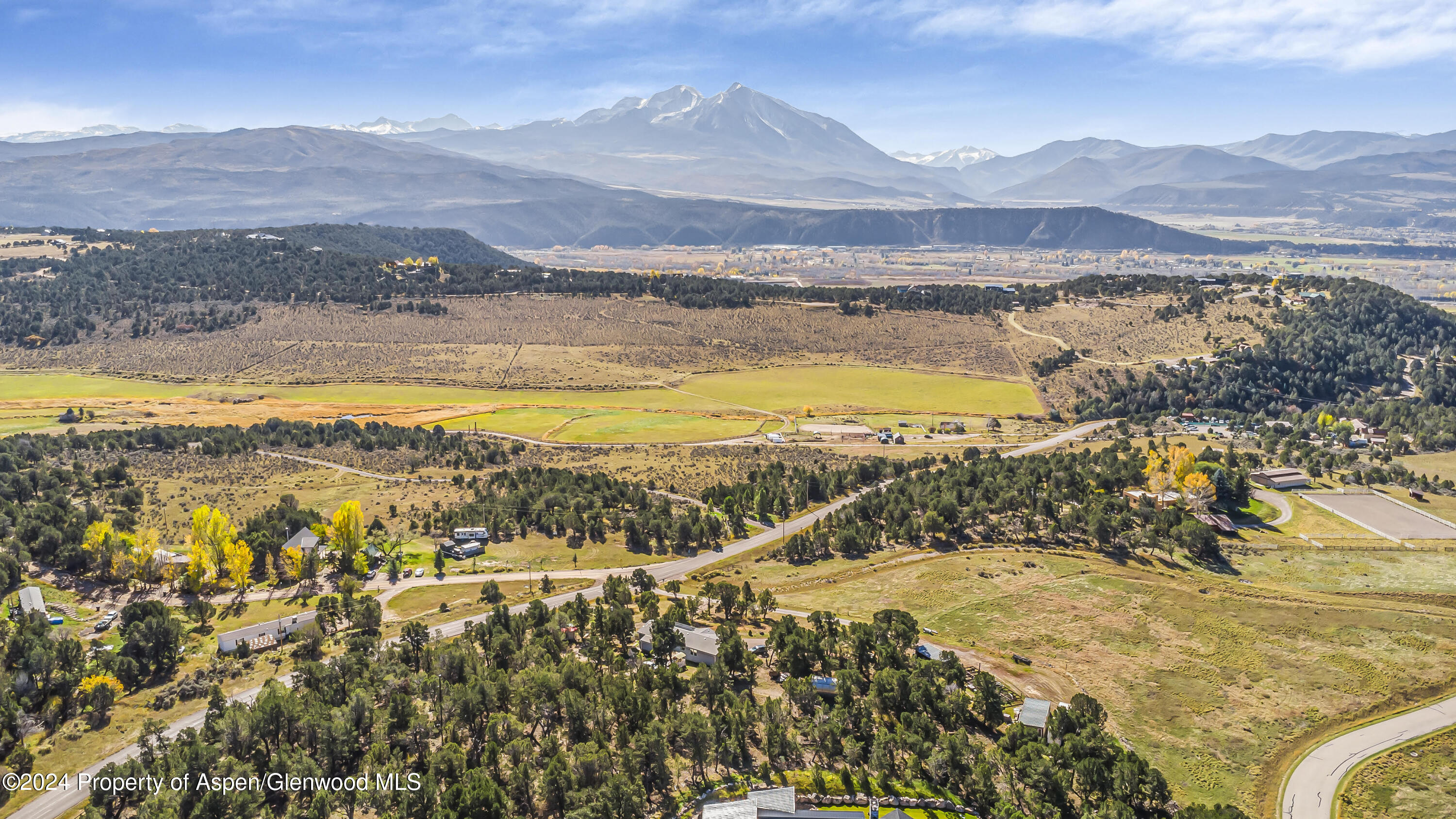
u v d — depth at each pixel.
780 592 149.50
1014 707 110.44
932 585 150.38
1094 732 99.62
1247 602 141.25
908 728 101.94
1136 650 128.12
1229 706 114.19
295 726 94.75
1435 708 113.75
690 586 152.75
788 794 90.06
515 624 122.31
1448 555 160.88
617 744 96.69
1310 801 96.88
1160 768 101.69
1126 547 166.38
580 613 128.62
